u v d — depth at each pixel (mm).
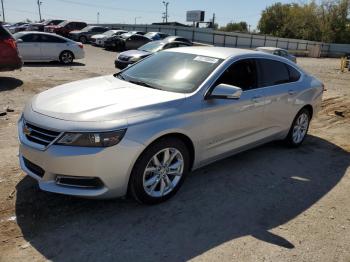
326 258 3309
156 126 3660
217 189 4488
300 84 5926
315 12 68125
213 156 4539
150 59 5223
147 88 4293
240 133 4844
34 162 3574
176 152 3988
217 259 3184
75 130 3363
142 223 3631
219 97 4176
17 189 4082
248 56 5020
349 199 4508
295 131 6117
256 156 5727
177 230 3564
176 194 4266
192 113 4027
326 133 7418
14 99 8594
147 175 3824
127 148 3477
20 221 3512
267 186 4691
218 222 3760
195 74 4457
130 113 3602
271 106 5254
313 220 3945
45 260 3025
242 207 4105
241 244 3420
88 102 3768
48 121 3506
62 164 3381
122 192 3658
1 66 10016
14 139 5699
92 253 3148
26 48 15820
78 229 3457
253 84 4992
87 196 3482
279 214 4020
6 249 3119
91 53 24391
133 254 3172
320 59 44000
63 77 12625
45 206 3787
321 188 4762
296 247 3438
